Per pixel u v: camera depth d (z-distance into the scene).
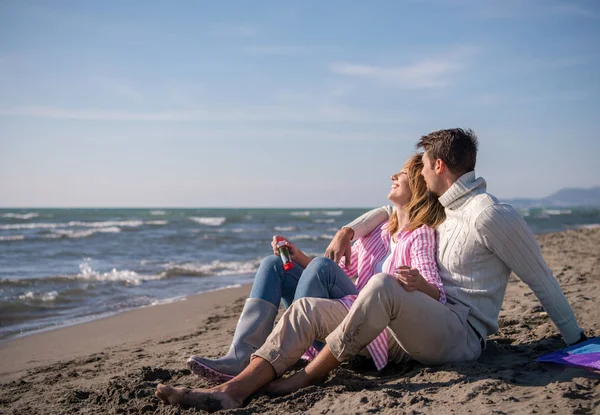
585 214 74.38
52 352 5.26
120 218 53.38
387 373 2.92
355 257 3.36
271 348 2.61
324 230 34.47
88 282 10.11
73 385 3.69
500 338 3.57
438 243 2.84
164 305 7.88
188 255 16.56
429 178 2.82
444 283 2.76
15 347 5.50
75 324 6.63
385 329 2.87
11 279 9.86
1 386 3.88
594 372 2.46
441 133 2.75
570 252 11.38
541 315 4.28
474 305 2.71
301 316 2.64
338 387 2.60
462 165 2.71
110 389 3.09
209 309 7.51
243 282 10.52
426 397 2.38
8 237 23.62
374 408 2.30
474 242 2.69
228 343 4.98
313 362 2.66
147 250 18.30
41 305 7.89
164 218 53.66
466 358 2.77
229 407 2.48
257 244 20.95
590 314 4.11
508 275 2.79
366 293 2.50
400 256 2.90
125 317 7.00
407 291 2.53
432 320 2.57
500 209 2.60
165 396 2.55
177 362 4.20
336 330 2.58
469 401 2.28
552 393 2.28
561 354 2.70
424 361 2.78
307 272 2.88
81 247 19.25
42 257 15.69
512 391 2.36
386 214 3.37
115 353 4.93
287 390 2.62
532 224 40.94
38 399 3.34
